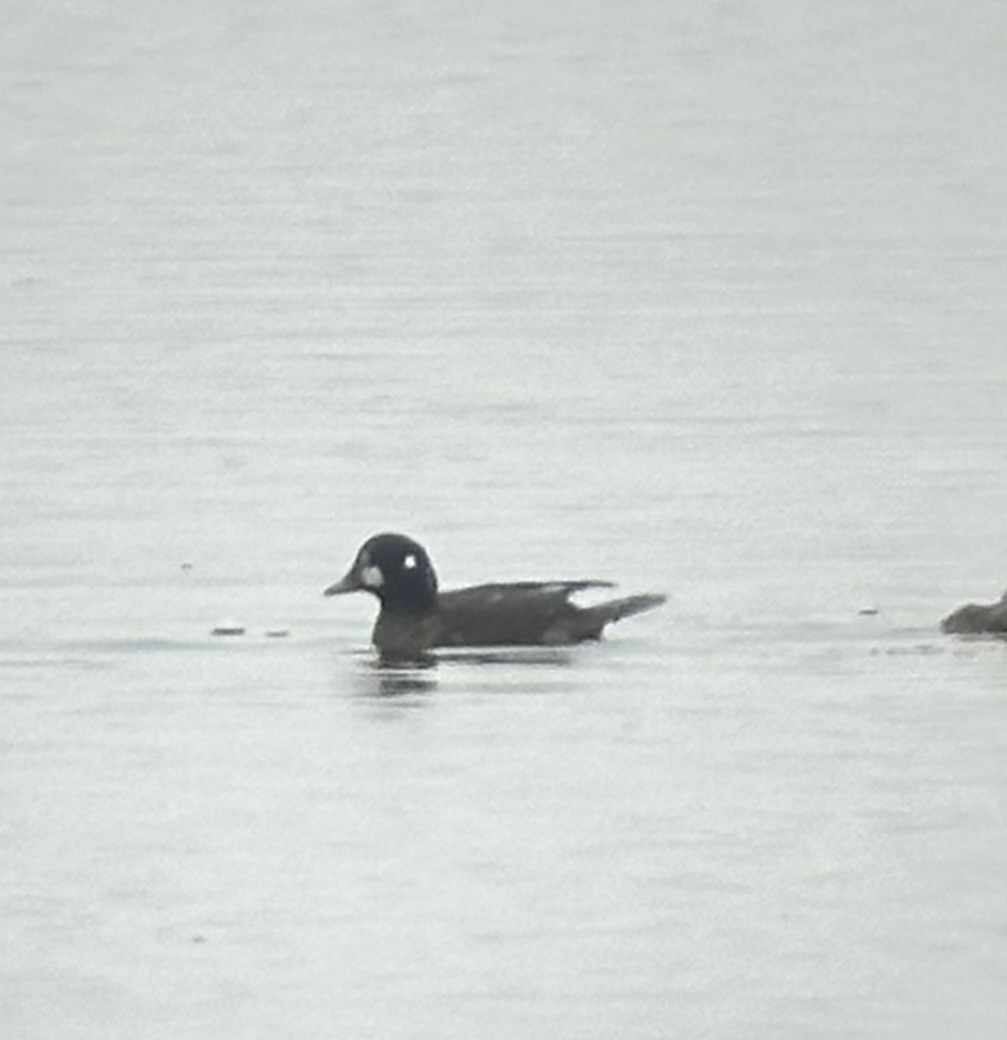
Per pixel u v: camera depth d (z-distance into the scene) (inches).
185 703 1117.1
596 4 3560.5
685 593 1263.5
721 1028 853.8
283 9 3558.1
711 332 1946.4
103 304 2073.1
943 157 2672.2
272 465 1533.0
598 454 1553.9
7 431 1630.2
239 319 2011.6
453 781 1031.6
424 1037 847.7
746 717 1087.6
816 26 3371.1
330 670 1157.7
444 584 1296.8
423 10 3572.8
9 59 3253.0
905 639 1183.6
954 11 3403.1
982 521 1386.6
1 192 2600.9
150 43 3356.3
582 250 2299.5
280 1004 872.9
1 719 1101.1
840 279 2135.8
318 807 1008.9
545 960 896.3
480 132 2888.8
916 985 880.9
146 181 2657.5
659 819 997.2
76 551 1349.7
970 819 992.2
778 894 936.3
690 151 2753.4
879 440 1577.3
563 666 1152.8
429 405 1701.5
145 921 928.9
